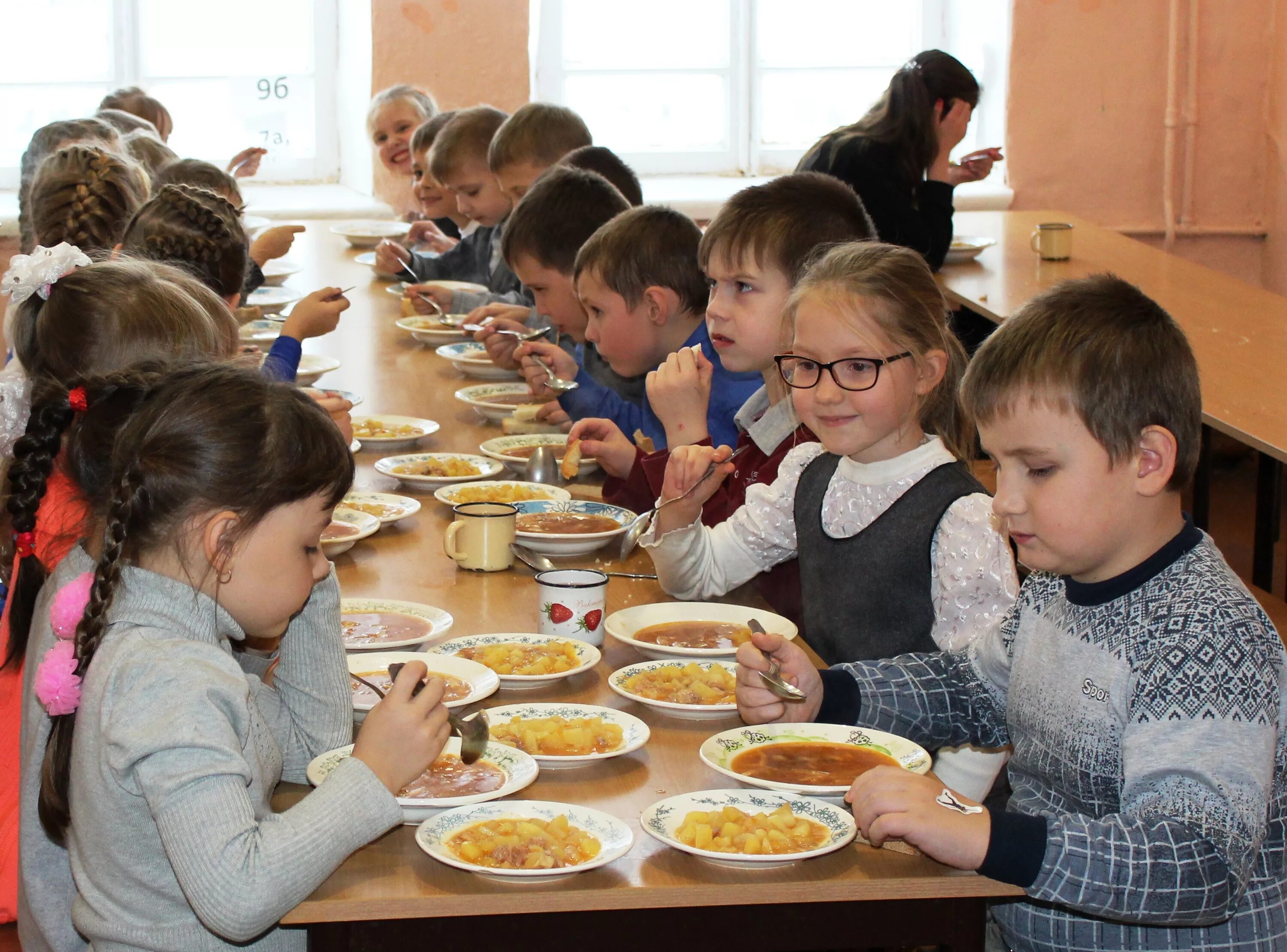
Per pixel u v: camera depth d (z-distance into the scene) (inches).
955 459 67.4
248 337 129.0
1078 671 48.0
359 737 45.1
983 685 56.1
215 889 39.7
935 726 56.2
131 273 68.2
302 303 97.9
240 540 45.1
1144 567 46.8
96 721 43.4
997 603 62.4
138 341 65.7
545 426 102.4
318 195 245.0
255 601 46.3
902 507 66.0
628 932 43.5
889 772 44.1
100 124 141.0
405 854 43.9
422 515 82.6
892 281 65.1
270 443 45.3
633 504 85.1
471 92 232.7
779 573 78.4
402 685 45.8
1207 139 235.8
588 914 43.3
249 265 146.6
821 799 46.9
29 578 56.8
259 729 46.6
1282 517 183.9
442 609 66.1
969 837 42.1
